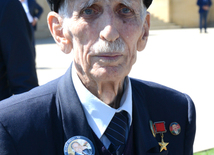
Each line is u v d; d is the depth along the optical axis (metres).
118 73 1.19
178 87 5.13
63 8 1.25
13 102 1.25
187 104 1.53
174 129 1.45
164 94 1.54
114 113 1.28
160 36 13.92
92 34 1.17
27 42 2.11
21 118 1.19
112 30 1.14
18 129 1.17
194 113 1.51
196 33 15.05
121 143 1.26
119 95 1.36
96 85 1.26
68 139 1.20
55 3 1.27
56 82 1.38
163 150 1.39
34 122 1.20
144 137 1.34
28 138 1.17
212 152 3.04
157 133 1.42
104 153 1.20
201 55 8.23
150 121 1.42
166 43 11.20
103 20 1.16
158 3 19.33
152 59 7.84
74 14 1.19
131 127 1.31
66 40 1.29
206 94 4.72
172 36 13.78
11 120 1.19
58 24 1.31
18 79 2.03
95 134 1.23
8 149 1.13
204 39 12.12
